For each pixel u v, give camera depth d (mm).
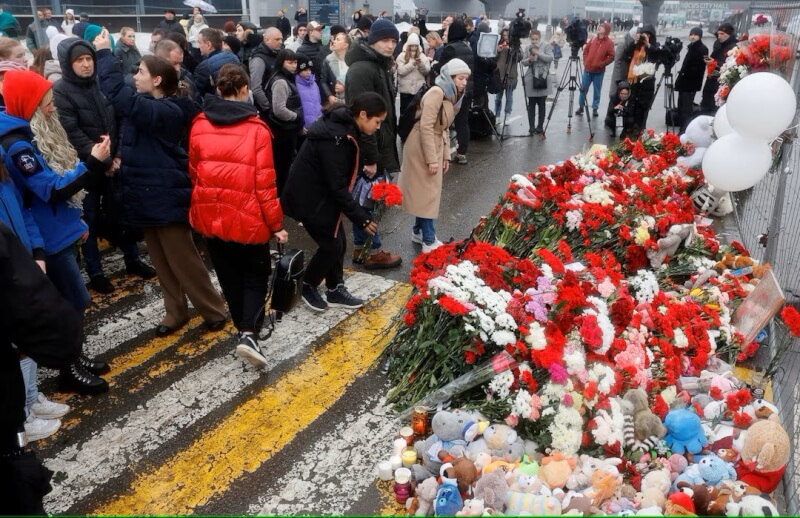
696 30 10203
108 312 4688
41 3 17047
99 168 3381
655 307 3834
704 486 2662
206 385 3777
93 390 3656
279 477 3039
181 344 4250
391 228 6465
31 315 1850
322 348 4188
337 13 23359
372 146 4910
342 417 3488
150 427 3391
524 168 8781
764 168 4883
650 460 2959
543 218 4836
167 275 4242
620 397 3193
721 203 6777
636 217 4930
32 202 3270
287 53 6141
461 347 3381
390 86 5543
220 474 3053
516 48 10453
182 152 3977
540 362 3047
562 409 2963
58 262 3422
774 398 3662
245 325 3789
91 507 2838
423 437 3254
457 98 5363
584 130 11406
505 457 2947
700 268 4781
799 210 5172
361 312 4684
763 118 4453
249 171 3502
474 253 3896
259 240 3637
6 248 1852
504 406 3127
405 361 3680
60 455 3164
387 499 2916
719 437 3039
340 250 4492
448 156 5605
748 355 3992
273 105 6102
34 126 3221
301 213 4203
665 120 11602
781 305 3721
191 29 11914
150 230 4066
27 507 2043
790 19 4809
